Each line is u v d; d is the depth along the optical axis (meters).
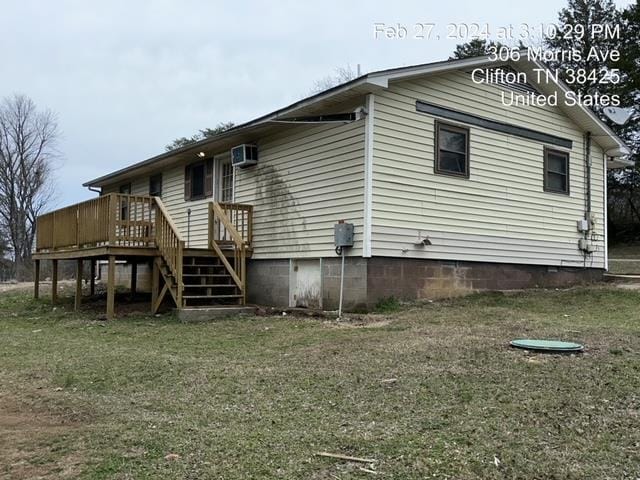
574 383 4.27
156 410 4.11
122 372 5.36
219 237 12.08
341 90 8.64
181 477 2.86
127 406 4.22
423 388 4.33
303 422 3.71
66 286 17.19
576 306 8.96
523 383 4.32
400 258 9.00
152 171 15.46
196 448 3.24
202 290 10.26
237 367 5.39
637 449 3.14
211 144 11.94
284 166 10.46
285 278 10.27
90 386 4.91
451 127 9.85
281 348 6.29
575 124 12.27
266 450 3.20
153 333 7.68
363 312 8.59
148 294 13.41
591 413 3.68
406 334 6.55
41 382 5.09
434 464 2.97
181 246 9.08
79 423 3.81
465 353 5.34
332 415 3.84
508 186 10.77
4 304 13.16
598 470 2.89
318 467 2.96
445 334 6.43
